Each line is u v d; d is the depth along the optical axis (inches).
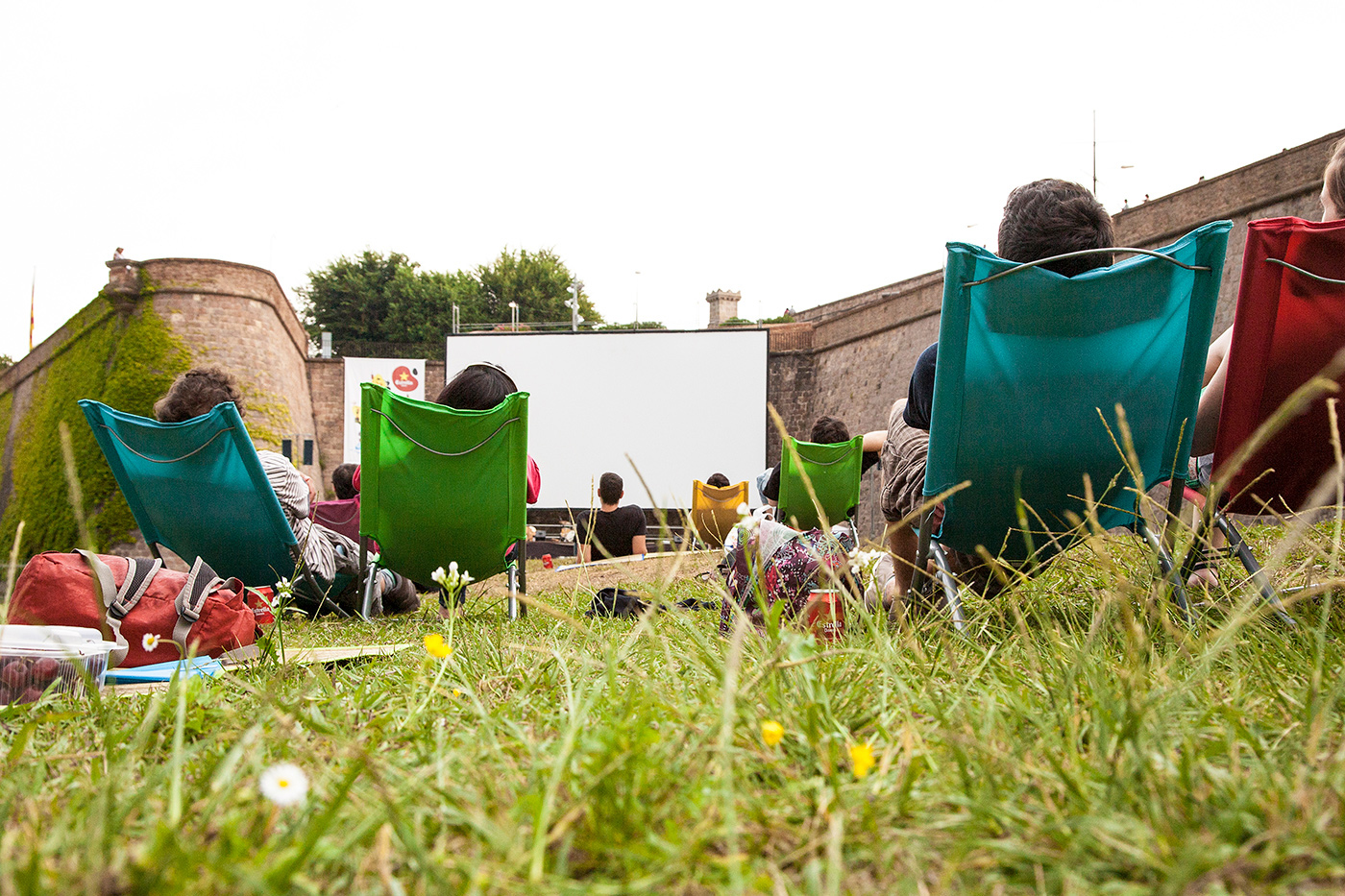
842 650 41.8
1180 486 68.0
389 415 120.4
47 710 48.8
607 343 804.6
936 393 68.6
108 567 70.4
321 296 1847.9
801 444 197.2
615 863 23.5
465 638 64.8
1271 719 35.4
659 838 24.2
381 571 143.6
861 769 27.6
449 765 32.2
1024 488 71.4
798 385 919.0
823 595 53.1
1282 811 24.6
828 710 34.9
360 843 25.1
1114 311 65.1
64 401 944.9
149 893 19.6
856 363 850.1
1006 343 66.4
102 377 892.0
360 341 1813.5
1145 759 28.1
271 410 930.7
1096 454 70.0
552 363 808.3
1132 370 67.7
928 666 45.7
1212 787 26.8
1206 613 55.1
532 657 58.9
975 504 72.1
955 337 66.2
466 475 122.9
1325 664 41.4
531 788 29.0
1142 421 69.6
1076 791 26.9
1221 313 482.6
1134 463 44.5
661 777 28.2
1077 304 64.5
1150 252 64.2
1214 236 64.4
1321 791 25.2
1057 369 67.2
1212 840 23.5
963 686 40.1
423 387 1101.7
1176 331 67.4
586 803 25.1
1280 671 42.5
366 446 121.3
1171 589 55.7
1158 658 42.3
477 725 38.9
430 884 21.9
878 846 24.6
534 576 208.8
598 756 28.5
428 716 42.2
